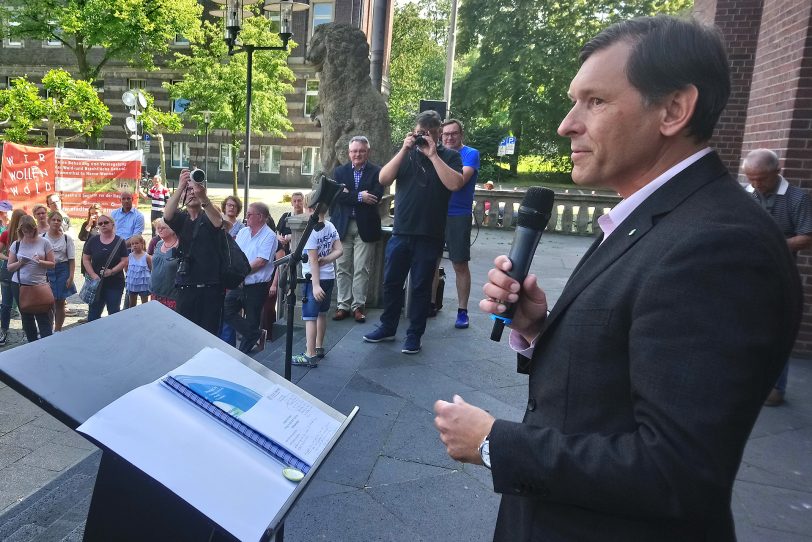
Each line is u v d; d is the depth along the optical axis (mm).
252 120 21328
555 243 12805
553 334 1109
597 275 1045
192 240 4652
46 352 1080
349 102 6629
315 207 3137
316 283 4469
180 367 1231
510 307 1325
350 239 5844
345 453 3201
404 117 33969
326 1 27953
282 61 21688
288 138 30312
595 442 936
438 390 4141
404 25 34438
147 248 7008
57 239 6629
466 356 4871
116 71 30438
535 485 967
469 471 3068
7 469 3412
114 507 1280
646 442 868
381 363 4633
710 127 1018
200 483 1010
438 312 6312
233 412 1188
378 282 6465
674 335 863
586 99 1084
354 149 5605
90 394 1055
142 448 1008
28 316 6219
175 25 20328
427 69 40562
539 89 36625
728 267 859
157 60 30016
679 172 1024
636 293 951
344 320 5922
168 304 5191
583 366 1021
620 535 982
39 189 13742
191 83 21016
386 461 3135
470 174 5480
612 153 1053
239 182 31156
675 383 847
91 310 6559
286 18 8961
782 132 5188
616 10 34188
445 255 10719
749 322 843
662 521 959
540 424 1098
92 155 14078
